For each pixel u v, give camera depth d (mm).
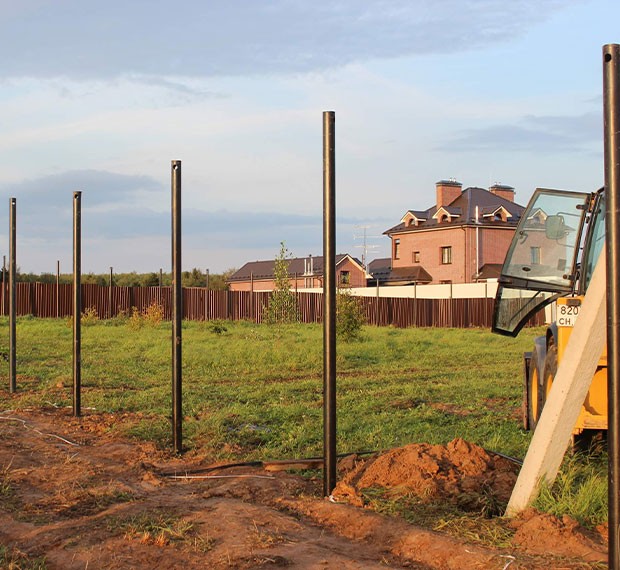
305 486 7031
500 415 11039
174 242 8859
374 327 35969
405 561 5027
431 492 6305
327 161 6535
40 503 6586
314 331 28609
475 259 55062
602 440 7953
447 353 22188
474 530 5398
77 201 11289
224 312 37156
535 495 5676
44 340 23141
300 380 15617
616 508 4297
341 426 9961
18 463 8195
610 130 4379
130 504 6496
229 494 6836
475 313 40938
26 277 49938
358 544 5398
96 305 34781
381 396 13031
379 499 6230
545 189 8344
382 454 7535
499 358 21000
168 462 8281
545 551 4969
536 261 8398
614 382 4305
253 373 16703
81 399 12555
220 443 9086
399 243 60938
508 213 55719
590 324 5328
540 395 8773
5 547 5348
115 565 5031
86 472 7734
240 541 5379
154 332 27281
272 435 9547
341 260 62031
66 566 5047
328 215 6531
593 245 8102
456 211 56812
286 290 33031
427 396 13078
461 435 9375
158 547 5320
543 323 36938
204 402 12125
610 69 4398
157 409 11609
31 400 12391
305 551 5184
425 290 48688
